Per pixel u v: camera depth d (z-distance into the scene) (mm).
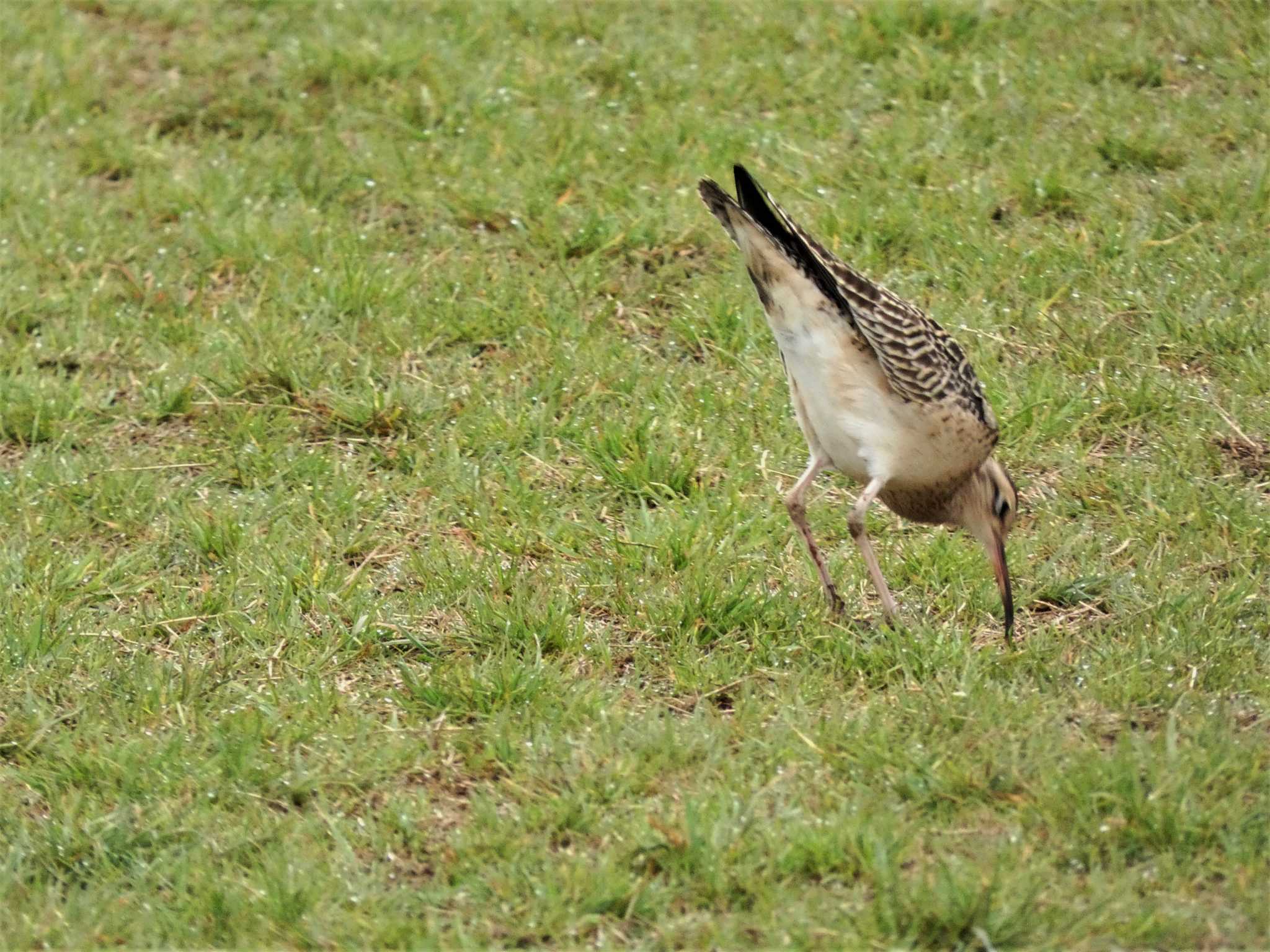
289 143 15594
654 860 8031
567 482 11562
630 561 10562
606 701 9305
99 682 9648
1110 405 11883
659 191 14445
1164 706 8977
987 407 10062
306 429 12281
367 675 9805
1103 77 15625
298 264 13875
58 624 10195
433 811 8609
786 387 12289
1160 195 13875
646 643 9945
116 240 14250
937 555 10625
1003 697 9031
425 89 15930
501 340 13070
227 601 10398
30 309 13453
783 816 8195
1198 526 10758
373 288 13406
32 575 10625
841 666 9523
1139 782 8219
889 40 16406
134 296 13719
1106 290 12961
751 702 9164
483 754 8906
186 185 14883
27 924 7742
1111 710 8977
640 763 8703
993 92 15422
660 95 15984
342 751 8992
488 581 10523
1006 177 14203
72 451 12172
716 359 12703
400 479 11680
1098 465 11492
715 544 10719
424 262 13883
